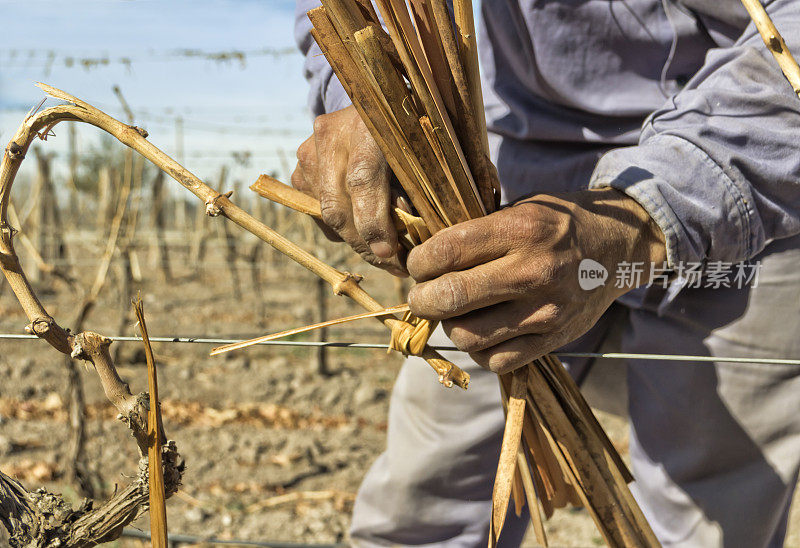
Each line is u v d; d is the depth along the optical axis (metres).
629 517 0.98
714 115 1.01
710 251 0.99
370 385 5.37
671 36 1.26
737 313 1.26
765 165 0.98
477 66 0.86
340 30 0.78
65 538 0.82
